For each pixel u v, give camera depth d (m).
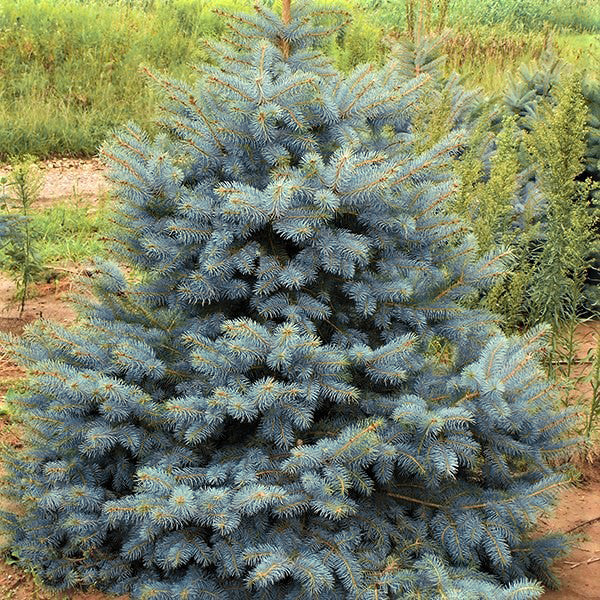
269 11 3.58
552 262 5.14
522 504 3.23
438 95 6.80
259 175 3.36
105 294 3.59
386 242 3.35
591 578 3.49
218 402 3.03
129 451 3.39
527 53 15.38
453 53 14.15
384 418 3.33
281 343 3.07
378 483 3.37
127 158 3.23
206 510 2.95
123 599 3.22
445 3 8.90
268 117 3.15
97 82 12.21
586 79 6.39
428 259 3.44
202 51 3.75
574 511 3.97
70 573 3.29
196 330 3.38
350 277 3.23
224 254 3.18
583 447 3.86
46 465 3.34
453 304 3.46
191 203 3.15
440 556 3.18
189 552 3.04
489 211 5.12
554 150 5.27
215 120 3.31
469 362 3.58
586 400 4.68
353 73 3.47
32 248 6.20
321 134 3.46
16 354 3.52
